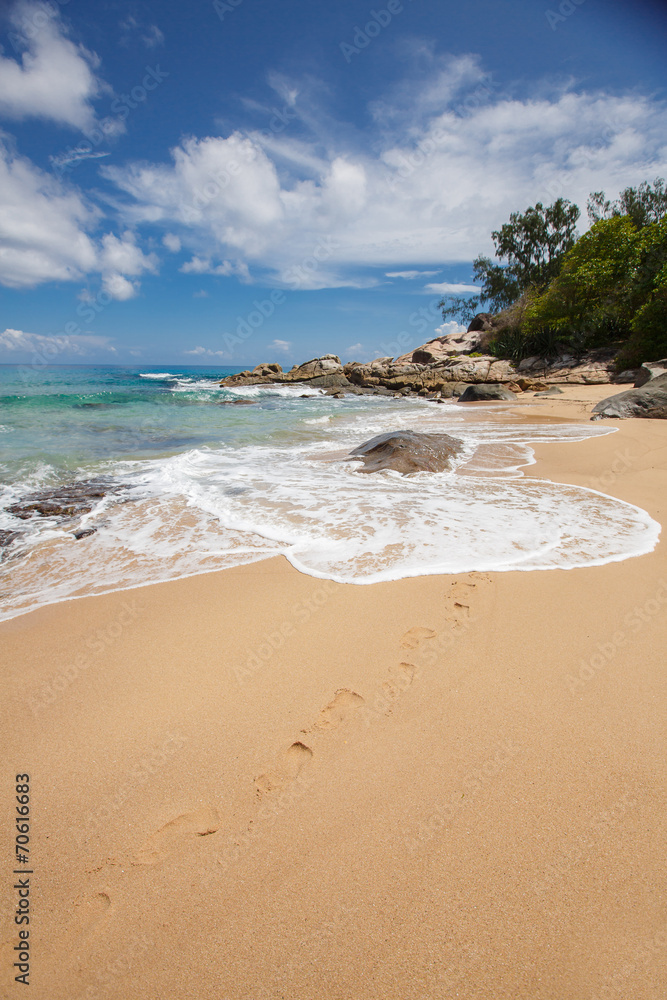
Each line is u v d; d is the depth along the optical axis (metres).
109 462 7.94
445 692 2.38
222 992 1.32
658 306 20.69
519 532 4.37
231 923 1.48
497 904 1.49
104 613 3.29
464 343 36.47
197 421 13.84
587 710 2.24
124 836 1.75
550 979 1.30
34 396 18.50
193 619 3.14
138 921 1.49
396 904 1.50
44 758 2.09
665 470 6.52
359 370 31.84
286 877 1.59
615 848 1.63
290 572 3.74
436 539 4.23
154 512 5.40
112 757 2.08
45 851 1.70
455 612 3.07
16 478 6.88
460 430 11.19
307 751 2.08
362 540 4.27
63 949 1.43
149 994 1.33
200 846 1.71
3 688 2.56
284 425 13.13
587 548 3.99
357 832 1.72
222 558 4.09
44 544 4.62
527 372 27.41
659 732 2.10
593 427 10.91
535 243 35.97
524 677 2.47
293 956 1.39
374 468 7.05
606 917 1.44
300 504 5.43
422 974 1.33
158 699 2.42
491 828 1.71
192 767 2.02
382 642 2.79
